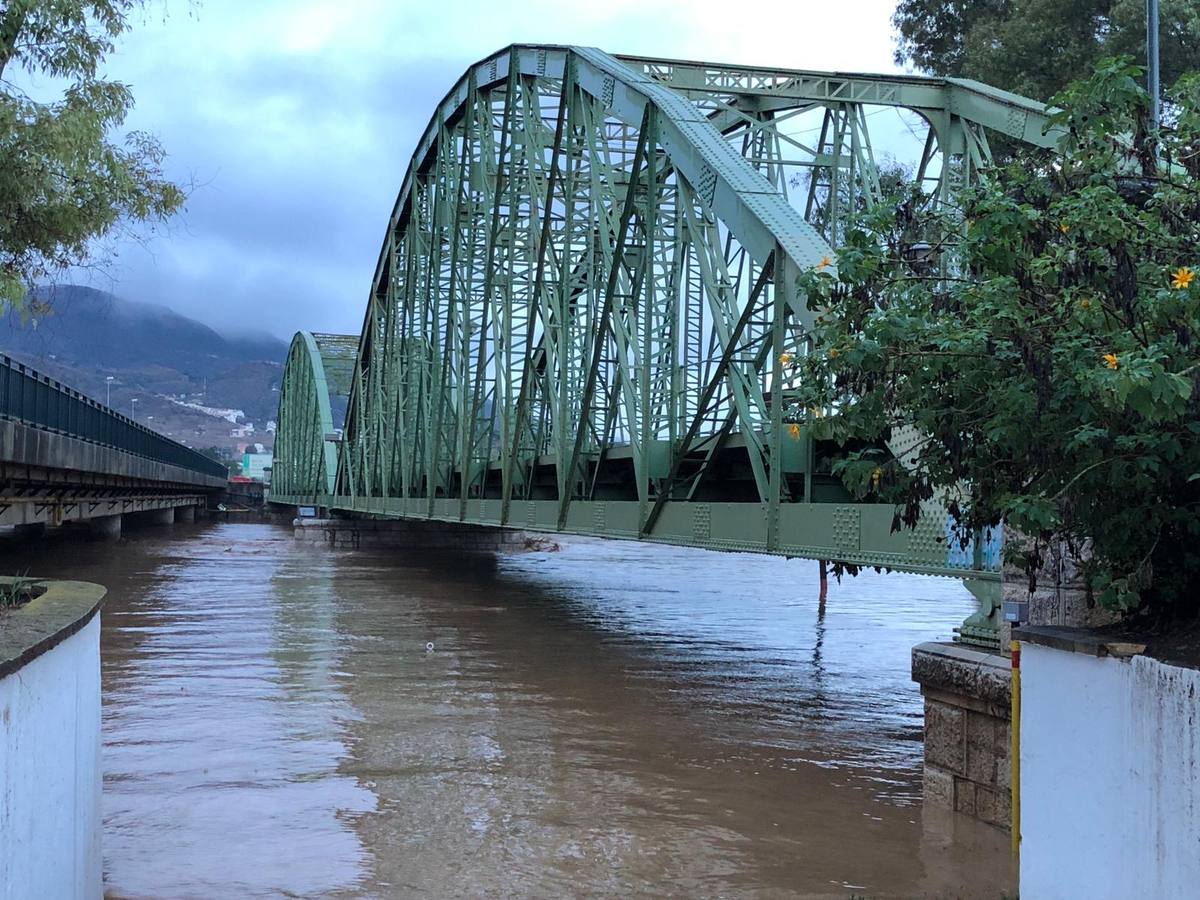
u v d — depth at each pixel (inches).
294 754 430.9
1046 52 840.9
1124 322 187.3
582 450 780.6
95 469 1135.6
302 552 2053.4
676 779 400.2
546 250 860.6
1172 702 159.6
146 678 608.7
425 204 1402.6
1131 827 168.7
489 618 962.7
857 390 215.8
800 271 427.8
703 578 1544.0
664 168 621.9
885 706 556.4
